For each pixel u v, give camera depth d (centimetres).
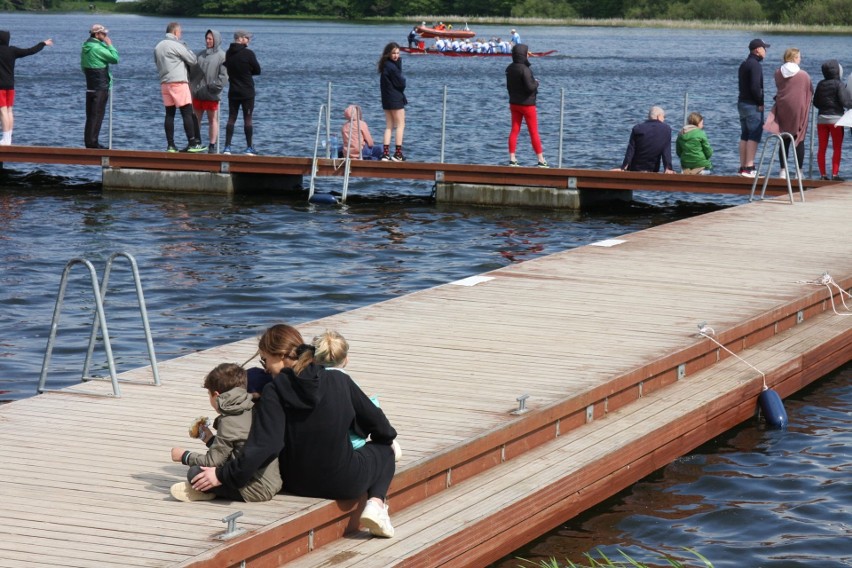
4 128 2348
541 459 830
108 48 2316
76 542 608
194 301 1465
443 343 1037
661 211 2205
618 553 780
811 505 862
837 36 13538
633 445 874
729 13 15812
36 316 1378
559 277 1330
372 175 2259
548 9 17300
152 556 591
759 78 1995
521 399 847
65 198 2244
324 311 1430
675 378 1029
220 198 2278
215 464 657
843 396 1143
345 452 659
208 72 2269
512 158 2206
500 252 1792
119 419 816
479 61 8875
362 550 664
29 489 681
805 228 1664
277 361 669
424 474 739
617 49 10631
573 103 4772
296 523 641
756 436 1016
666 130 2123
